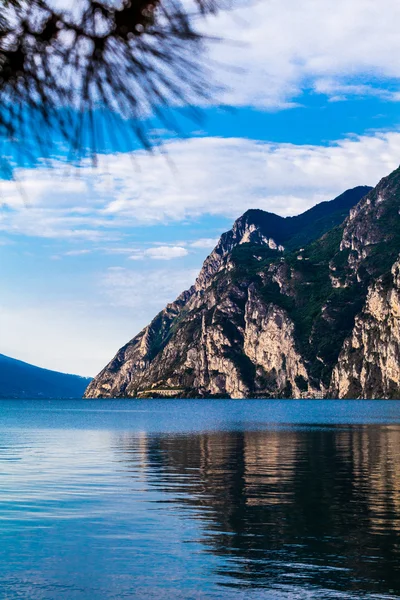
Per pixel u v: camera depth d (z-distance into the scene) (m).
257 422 124.81
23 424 115.94
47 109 2.59
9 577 17.42
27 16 2.64
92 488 32.66
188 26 2.45
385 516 25.44
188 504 28.08
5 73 2.63
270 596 15.76
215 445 64.44
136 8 2.53
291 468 42.59
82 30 2.61
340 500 29.23
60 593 16.12
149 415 171.88
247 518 25.14
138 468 42.34
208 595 15.86
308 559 19.05
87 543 21.03
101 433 86.69
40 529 22.91
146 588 16.52
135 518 25.06
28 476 37.53
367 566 18.27
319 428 100.31
